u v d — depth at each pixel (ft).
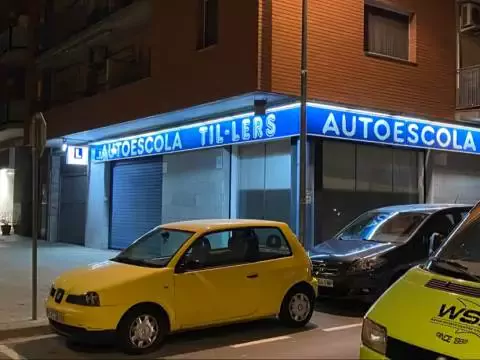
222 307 24.77
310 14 44.37
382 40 50.34
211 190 53.88
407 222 33.19
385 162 51.47
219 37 44.86
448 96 53.52
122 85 59.77
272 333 26.32
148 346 22.93
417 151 53.88
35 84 84.12
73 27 73.67
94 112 62.80
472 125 56.44
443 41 53.42
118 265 24.82
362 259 30.22
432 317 11.98
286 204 47.29
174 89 49.98
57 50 73.92
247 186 51.11
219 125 51.85
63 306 22.91
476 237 15.64
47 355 23.09
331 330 27.02
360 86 47.14
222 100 44.88
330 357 22.09
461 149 55.42
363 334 12.86
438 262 14.71
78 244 76.84
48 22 81.20
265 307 26.13
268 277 26.27
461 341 11.18
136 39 62.90
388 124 49.57
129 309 22.58
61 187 82.79
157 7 52.70
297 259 27.55
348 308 32.45
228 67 43.88
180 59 49.37
